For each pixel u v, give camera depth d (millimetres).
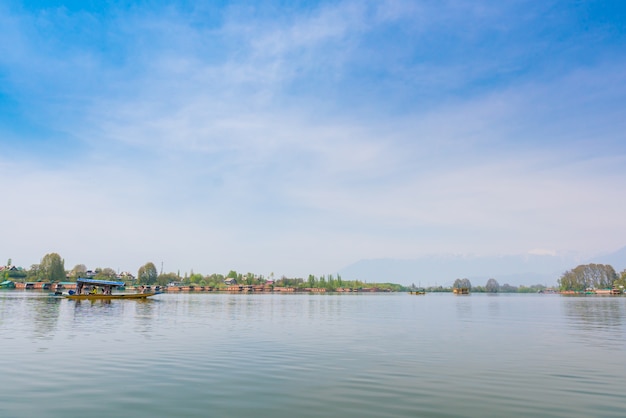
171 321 54438
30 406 17234
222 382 21312
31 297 128375
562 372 24281
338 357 28625
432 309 95938
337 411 16875
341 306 107125
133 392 19344
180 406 17344
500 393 19672
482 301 161250
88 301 105812
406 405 17703
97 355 28641
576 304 130125
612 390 20344
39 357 27750
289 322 55750
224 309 84375
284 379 22047
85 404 17547
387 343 35750
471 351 31672
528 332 45344
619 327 51625
